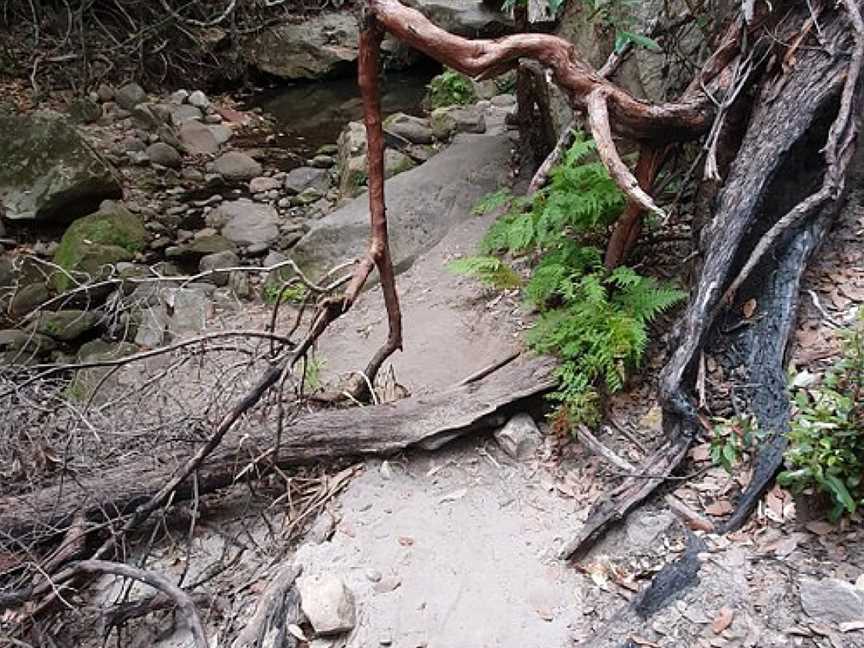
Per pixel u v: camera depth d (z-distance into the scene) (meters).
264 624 2.98
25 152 6.85
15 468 3.66
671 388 3.21
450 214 5.66
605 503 3.09
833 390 2.88
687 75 4.60
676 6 4.64
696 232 3.82
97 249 6.14
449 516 3.33
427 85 9.23
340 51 9.95
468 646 2.82
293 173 7.55
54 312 5.53
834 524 2.77
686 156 4.51
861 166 3.92
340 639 2.92
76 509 3.43
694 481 3.09
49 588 3.15
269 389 3.73
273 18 10.41
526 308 4.41
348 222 5.66
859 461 2.71
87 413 3.76
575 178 4.11
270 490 3.68
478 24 8.12
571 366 3.58
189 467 3.39
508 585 3.00
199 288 5.79
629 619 2.71
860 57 3.43
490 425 3.61
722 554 2.81
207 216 7.04
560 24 5.41
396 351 4.52
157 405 4.24
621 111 3.46
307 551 3.27
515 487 3.41
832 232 3.75
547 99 5.29
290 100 9.59
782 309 3.35
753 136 3.60
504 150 6.09
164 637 3.19
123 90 8.73
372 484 3.52
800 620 2.56
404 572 3.12
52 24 9.23
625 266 3.95
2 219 6.70
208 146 8.27
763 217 3.48
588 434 3.42
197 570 3.41
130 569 3.08
